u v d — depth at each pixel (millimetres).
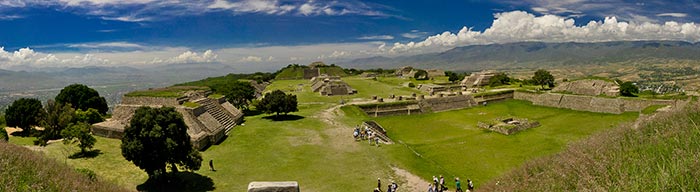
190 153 26453
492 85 96875
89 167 28891
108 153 33125
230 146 37906
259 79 134375
